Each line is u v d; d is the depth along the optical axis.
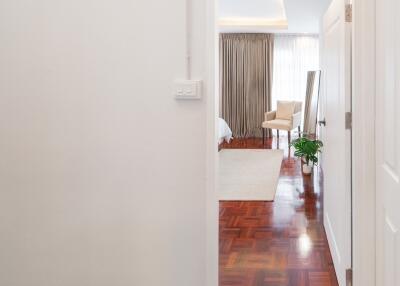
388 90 1.61
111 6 1.95
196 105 1.93
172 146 1.96
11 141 2.06
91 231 2.04
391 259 1.59
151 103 1.95
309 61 9.14
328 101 2.91
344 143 2.15
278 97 9.31
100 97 1.98
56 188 2.04
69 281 2.07
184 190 1.96
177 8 1.91
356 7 1.91
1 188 2.08
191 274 1.99
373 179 1.90
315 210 4.04
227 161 6.67
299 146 5.59
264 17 7.96
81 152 2.01
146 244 2.01
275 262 2.84
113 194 2.01
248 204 4.30
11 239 2.09
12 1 2.01
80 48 1.98
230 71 9.24
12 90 2.04
